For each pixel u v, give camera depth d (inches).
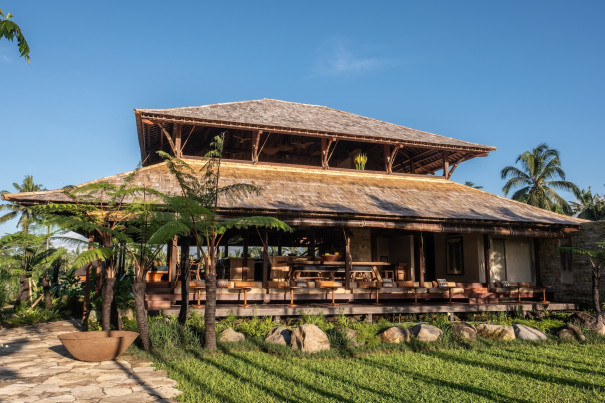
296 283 575.2
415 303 631.2
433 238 866.8
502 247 774.5
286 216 572.7
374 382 293.7
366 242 822.5
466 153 863.7
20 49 175.5
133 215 427.2
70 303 732.0
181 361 350.3
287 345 398.6
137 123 725.9
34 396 258.5
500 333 463.2
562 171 1818.4
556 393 273.4
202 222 397.4
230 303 603.5
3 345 425.7
